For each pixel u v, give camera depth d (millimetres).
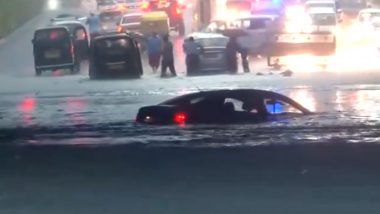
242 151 56562
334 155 54031
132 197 39688
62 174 47562
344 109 84375
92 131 72375
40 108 95188
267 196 39531
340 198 38750
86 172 48281
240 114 72188
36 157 55906
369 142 60906
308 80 121688
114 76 138375
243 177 45531
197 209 36531
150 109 76188
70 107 95062
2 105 99625
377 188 41375
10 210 36594
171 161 52375
